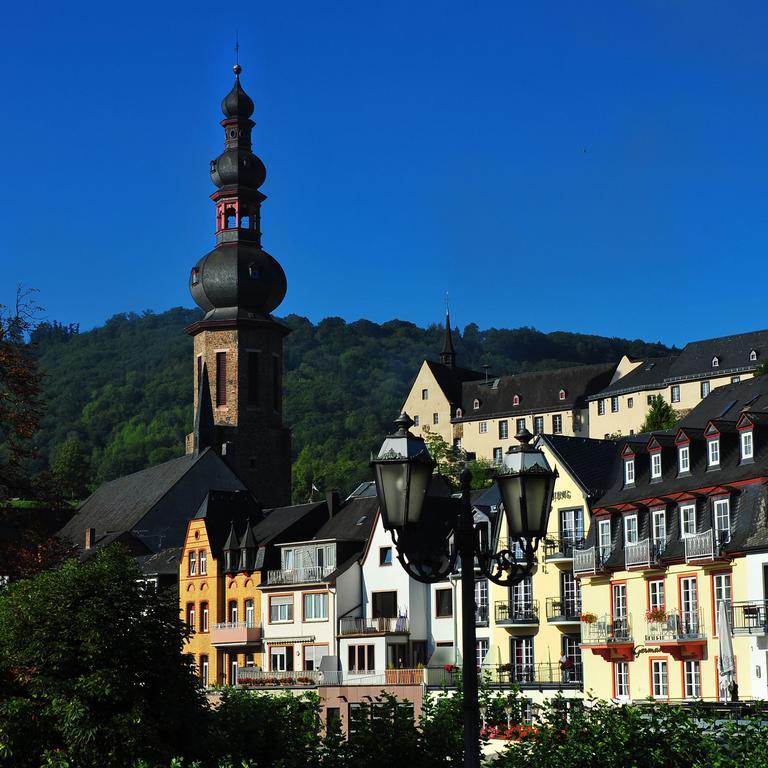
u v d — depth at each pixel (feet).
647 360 515.91
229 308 446.19
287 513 310.45
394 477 65.00
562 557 206.80
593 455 213.46
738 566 167.32
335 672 249.34
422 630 252.83
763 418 172.45
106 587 107.55
